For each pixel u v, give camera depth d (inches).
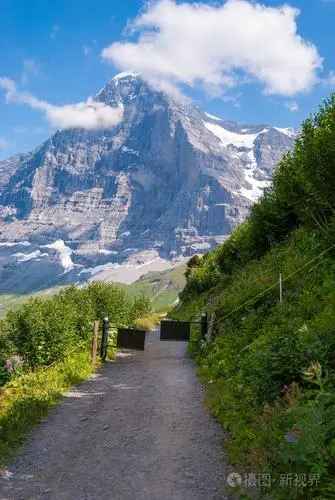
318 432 236.1
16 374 689.0
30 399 496.1
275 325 621.3
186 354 865.5
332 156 796.0
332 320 482.0
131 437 399.9
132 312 1729.8
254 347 574.6
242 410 415.8
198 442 382.6
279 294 766.5
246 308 810.8
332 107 908.0
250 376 457.1
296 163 922.1
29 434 406.6
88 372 673.0
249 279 1057.5
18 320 751.7
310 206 914.7
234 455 337.4
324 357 386.0
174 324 858.1
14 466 338.3
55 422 441.7
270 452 279.9
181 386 587.2
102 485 307.1
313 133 909.2
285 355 402.0
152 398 529.7
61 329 772.0
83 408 490.0
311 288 682.8
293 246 1043.3
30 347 741.9
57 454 361.7
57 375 619.2
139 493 295.1
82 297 1138.0
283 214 1282.0
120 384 606.9
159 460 347.6
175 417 453.4
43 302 873.5
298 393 336.2
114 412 474.9
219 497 286.7
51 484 309.1
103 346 804.0
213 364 656.4
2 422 416.8
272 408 332.8
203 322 858.1
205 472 323.6
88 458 353.7
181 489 299.6
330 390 313.4
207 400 494.3
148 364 762.2
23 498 288.8
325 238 816.3
